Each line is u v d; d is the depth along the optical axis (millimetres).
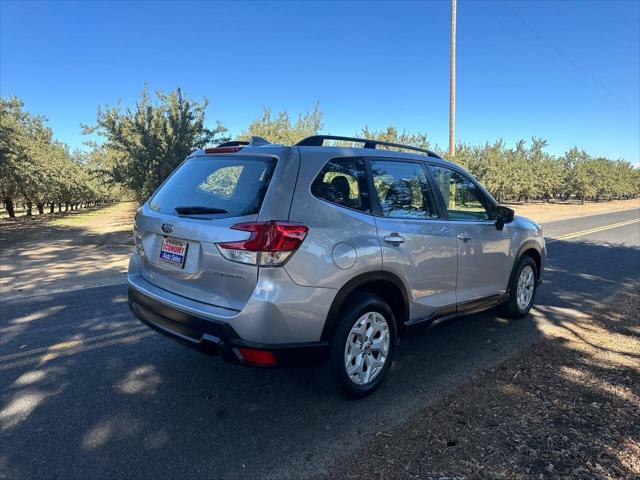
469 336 4844
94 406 3234
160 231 3336
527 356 4277
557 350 4430
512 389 3568
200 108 16828
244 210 2936
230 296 2896
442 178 4176
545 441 2834
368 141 3723
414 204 3793
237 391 3502
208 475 2506
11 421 3016
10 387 3510
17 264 9148
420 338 4785
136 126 16188
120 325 5008
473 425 3027
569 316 5617
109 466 2566
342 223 3121
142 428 2965
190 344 3068
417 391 3547
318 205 3041
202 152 3676
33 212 42219
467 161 34031
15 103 28891
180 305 3094
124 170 16406
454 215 4203
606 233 15867
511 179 37812
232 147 3449
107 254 10555
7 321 5156
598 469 2562
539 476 2500
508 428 2988
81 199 41531
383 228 3377
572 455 2689
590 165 50781
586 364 4066
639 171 67125
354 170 3389
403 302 3582
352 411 3223
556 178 45906
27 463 2576
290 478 2490
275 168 3025
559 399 3391
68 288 6844
